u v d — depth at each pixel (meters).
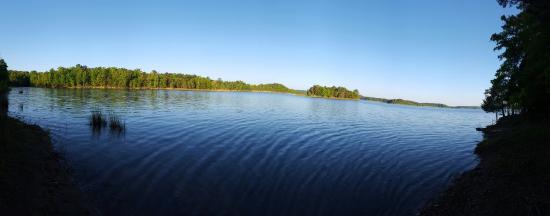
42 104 55.66
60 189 14.75
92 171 18.12
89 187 15.72
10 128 22.30
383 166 22.64
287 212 14.35
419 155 27.25
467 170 22.27
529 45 26.69
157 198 15.01
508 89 41.69
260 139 30.02
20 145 19.08
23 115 39.44
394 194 17.05
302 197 16.05
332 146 28.66
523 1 21.20
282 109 71.81
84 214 12.93
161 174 18.27
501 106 63.47
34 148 19.86
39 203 12.88
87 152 22.08
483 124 70.88
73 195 14.46
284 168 20.59
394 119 66.50
